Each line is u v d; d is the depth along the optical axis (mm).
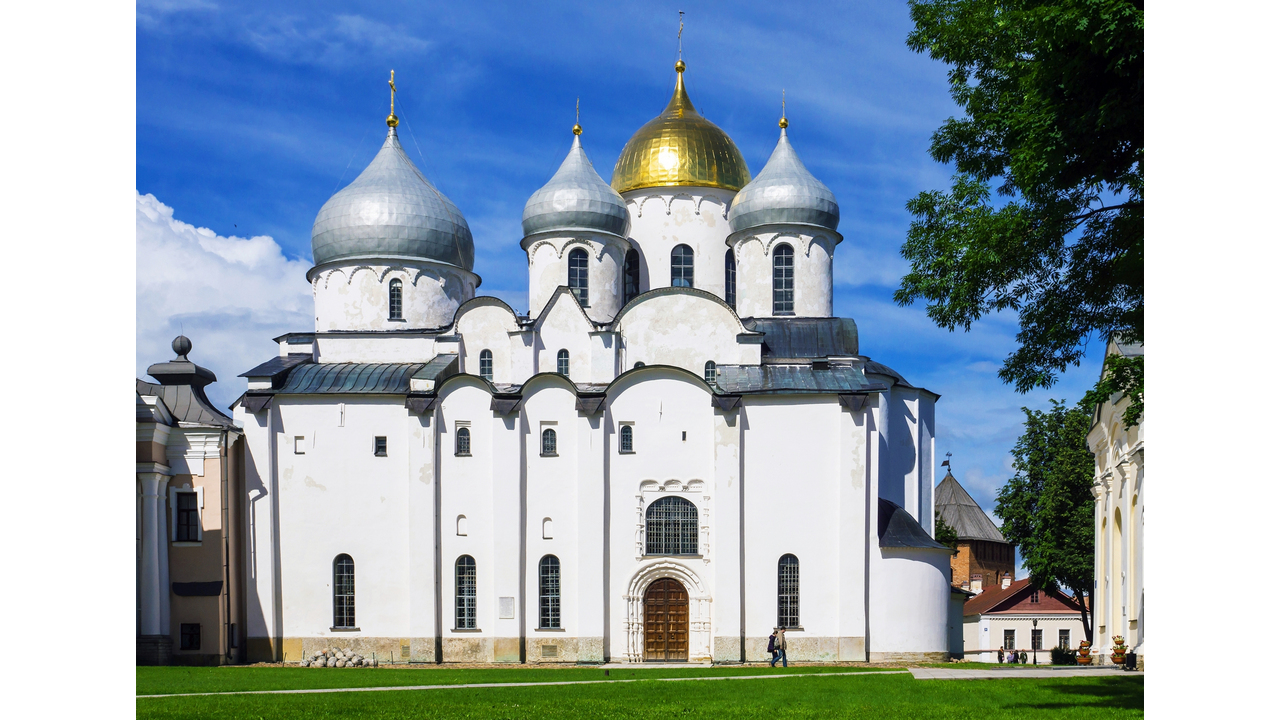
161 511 55750
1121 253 31188
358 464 59000
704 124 72688
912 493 61875
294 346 63750
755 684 41031
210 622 56094
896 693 36531
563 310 62500
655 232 70188
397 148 68938
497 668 53500
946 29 35562
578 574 57094
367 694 37438
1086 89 28703
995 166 35250
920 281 35156
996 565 116500
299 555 58531
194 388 59531
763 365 61125
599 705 33125
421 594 57656
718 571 56500
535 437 58406
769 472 57188
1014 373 34281
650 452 58031
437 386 59031
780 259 65562
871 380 61469
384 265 65562
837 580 56094
